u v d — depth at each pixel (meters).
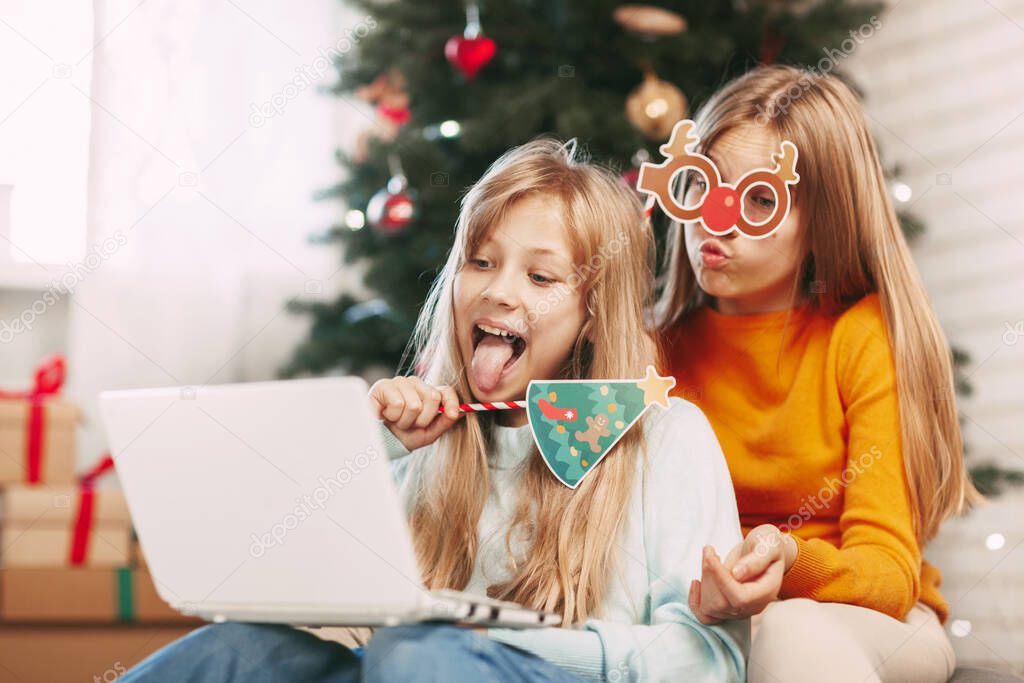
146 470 0.84
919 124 2.37
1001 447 2.18
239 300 2.60
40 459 1.80
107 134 2.45
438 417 1.08
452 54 2.09
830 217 1.25
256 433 0.78
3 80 2.38
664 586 0.99
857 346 1.23
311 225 2.67
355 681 0.85
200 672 0.82
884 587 1.09
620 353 1.10
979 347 2.23
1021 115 2.21
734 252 1.24
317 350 2.30
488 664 0.80
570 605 1.00
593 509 1.03
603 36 2.27
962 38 2.30
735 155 1.24
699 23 2.30
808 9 2.34
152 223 2.51
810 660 0.95
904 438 1.19
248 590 0.81
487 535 1.08
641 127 2.13
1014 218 2.20
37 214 2.40
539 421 1.06
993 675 1.14
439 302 1.18
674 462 1.05
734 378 1.30
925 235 2.32
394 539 0.75
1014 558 2.12
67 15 2.42
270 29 2.65
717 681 0.90
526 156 1.15
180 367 2.53
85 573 1.70
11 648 1.68
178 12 2.54
